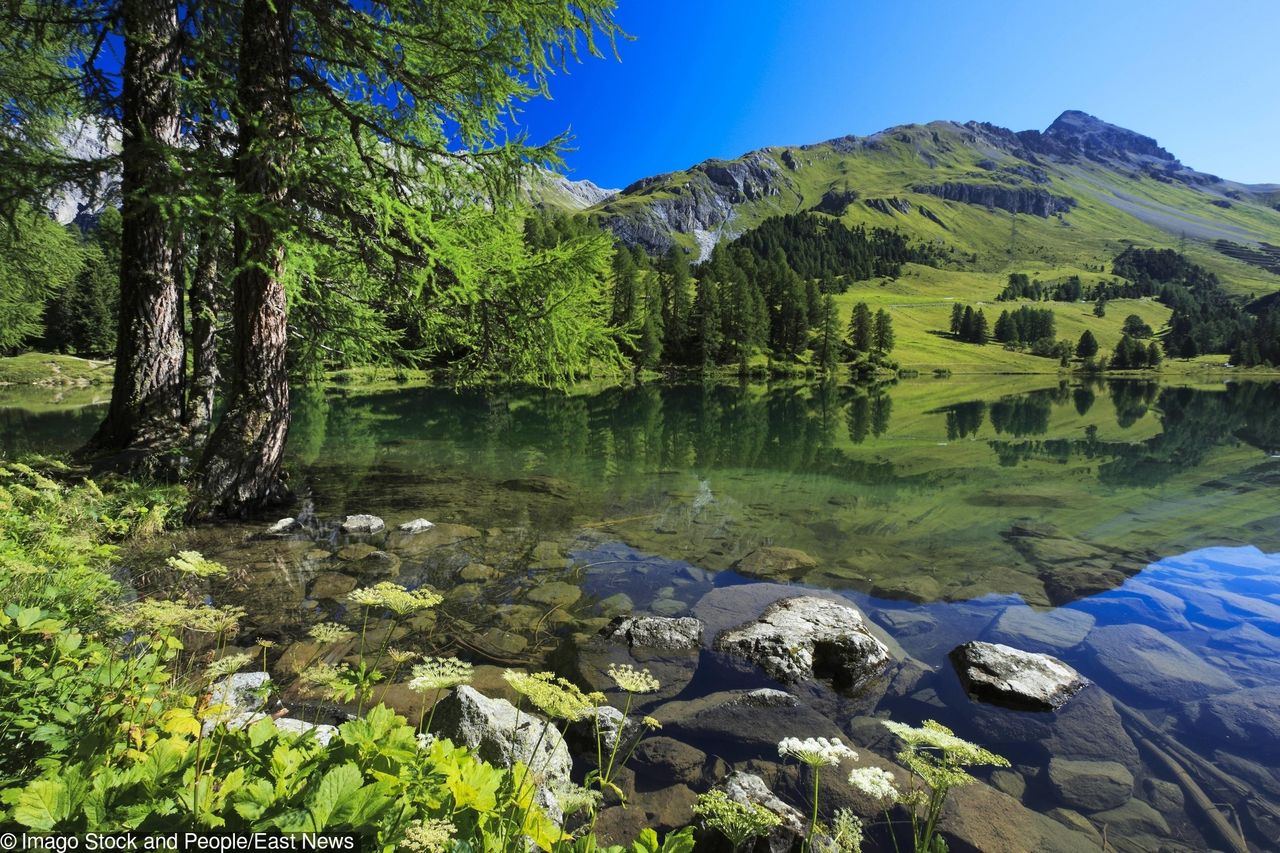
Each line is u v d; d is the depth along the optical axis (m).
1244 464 15.00
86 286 55.19
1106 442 19.56
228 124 7.83
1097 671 5.01
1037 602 6.38
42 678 1.83
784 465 14.45
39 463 7.28
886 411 33.25
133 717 1.81
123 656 2.53
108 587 3.35
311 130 7.86
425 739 2.14
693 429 22.03
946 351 130.88
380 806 1.26
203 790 1.33
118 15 7.20
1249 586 6.82
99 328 56.47
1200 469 14.27
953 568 7.36
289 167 6.83
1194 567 7.45
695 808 2.12
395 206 6.79
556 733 3.38
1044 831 3.19
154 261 8.55
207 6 7.07
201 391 10.41
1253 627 5.79
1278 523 9.43
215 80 6.86
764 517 9.48
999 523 9.36
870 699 4.55
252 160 6.48
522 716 3.40
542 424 21.75
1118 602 6.39
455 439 16.89
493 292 8.04
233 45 7.85
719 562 7.34
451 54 6.73
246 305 7.52
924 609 6.20
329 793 1.27
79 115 8.29
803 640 5.10
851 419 27.97
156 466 7.64
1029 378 97.38
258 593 5.25
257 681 3.42
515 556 6.99
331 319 10.23
